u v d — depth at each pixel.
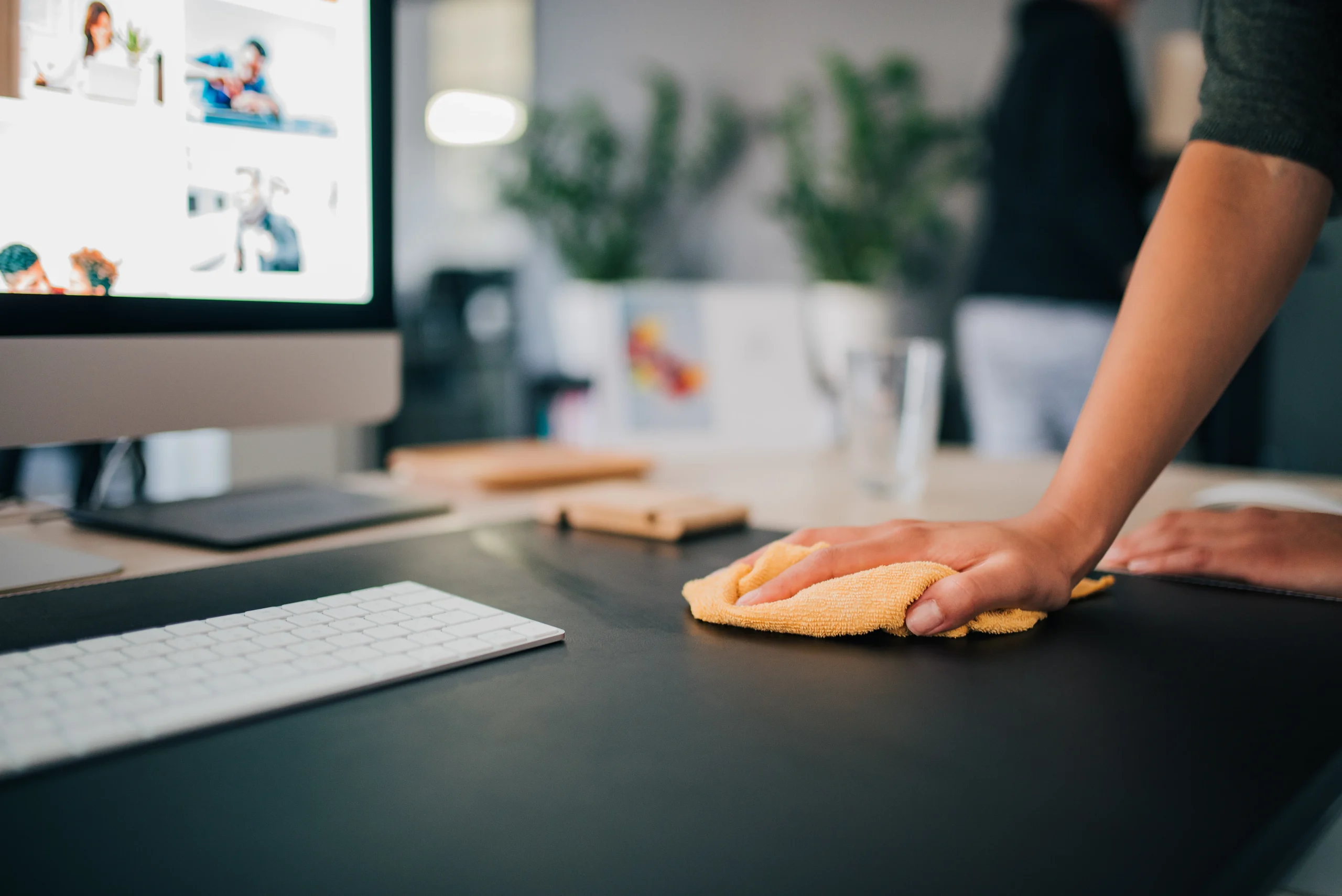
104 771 0.32
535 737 0.35
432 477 1.01
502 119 2.82
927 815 0.30
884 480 0.94
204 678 0.38
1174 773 0.33
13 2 0.54
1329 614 0.54
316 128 0.69
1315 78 0.58
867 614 0.47
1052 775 0.33
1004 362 1.99
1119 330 0.60
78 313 0.58
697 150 4.23
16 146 0.55
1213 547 0.62
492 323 3.65
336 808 0.29
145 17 0.59
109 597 0.52
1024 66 1.89
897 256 3.38
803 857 0.27
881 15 3.60
